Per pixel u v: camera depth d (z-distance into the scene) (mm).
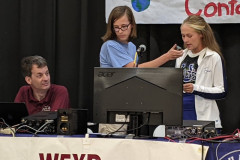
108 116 2629
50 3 4707
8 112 2961
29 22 4738
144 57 4555
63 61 4750
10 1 4809
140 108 2566
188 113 3613
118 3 4500
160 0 4457
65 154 2549
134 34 3432
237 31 4453
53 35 4719
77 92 4734
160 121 2561
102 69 2654
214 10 4375
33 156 2586
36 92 3656
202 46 3672
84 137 2562
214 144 2357
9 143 2619
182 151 2359
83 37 4613
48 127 2779
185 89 3379
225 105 4461
